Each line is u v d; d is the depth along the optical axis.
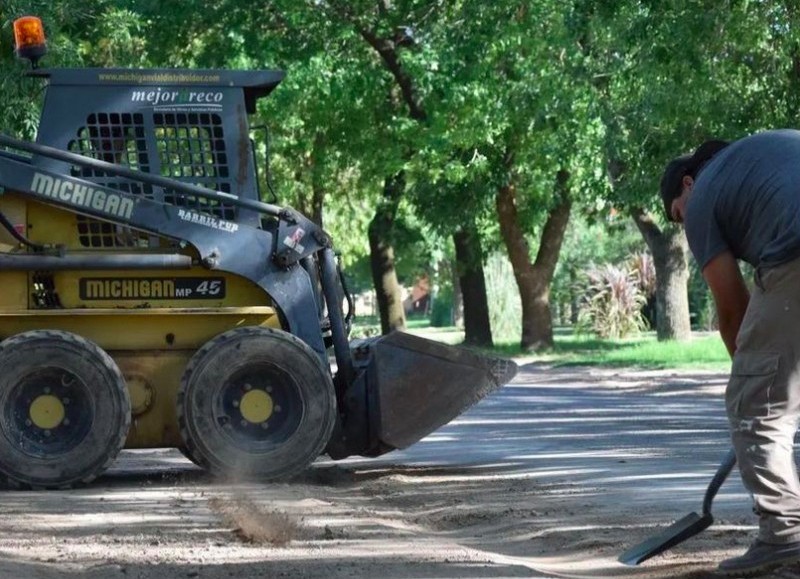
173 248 15.48
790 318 8.05
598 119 39.84
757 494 8.15
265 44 41.66
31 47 15.66
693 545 9.44
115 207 15.21
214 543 9.62
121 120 15.55
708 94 29.77
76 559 8.90
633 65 30.25
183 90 15.66
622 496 12.79
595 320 57.84
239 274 15.46
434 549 9.34
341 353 15.81
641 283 65.69
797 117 29.61
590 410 25.47
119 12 32.25
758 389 8.13
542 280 49.41
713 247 8.25
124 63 34.56
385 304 53.59
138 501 12.73
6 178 15.02
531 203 49.19
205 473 15.95
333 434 15.70
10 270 15.07
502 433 20.92
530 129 43.09
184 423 14.84
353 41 43.72
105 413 14.58
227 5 41.41
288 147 50.47
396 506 12.79
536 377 37.19
